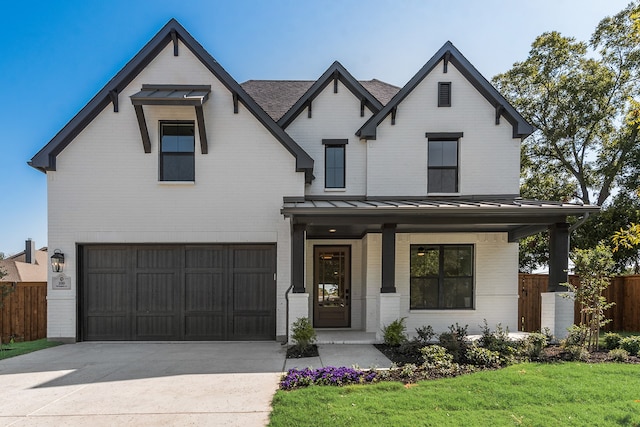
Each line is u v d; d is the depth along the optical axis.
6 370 6.76
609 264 7.58
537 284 12.70
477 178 10.91
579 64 17.05
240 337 9.77
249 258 9.90
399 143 10.97
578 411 4.43
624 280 12.46
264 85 13.93
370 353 7.86
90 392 5.49
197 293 9.82
